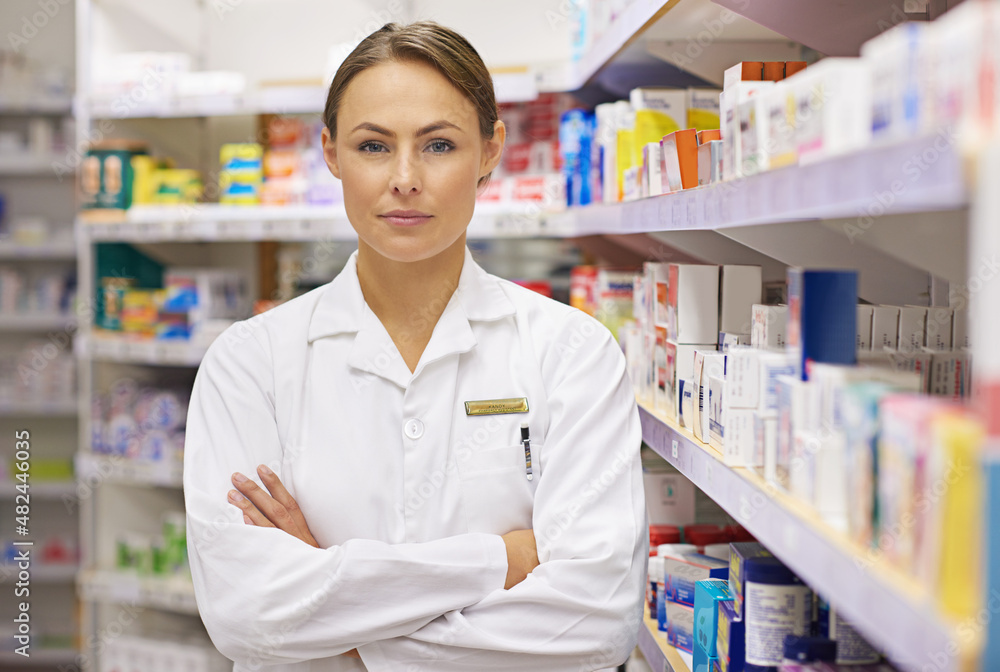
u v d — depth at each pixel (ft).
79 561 13.73
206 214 9.89
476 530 4.37
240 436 4.39
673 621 5.24
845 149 2.42
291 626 3.89
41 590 13.97
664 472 6.36
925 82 2.09
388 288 4.51
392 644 3.94
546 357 4.59
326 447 4.33
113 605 11.25
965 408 2.21
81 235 10.48
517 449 4.42
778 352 3.59
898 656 2.20
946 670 1.98
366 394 4.42
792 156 2.86
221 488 4.28
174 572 10.67
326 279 11.26
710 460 4.03
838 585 2.54
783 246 4.23
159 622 11.61
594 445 4.33
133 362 11.71
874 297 4.35
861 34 4.79
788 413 3.18
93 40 10.71
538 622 3.93
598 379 4.51
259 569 3.96
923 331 3.85
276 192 9.96
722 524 6.35
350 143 4.09
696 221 4.02
